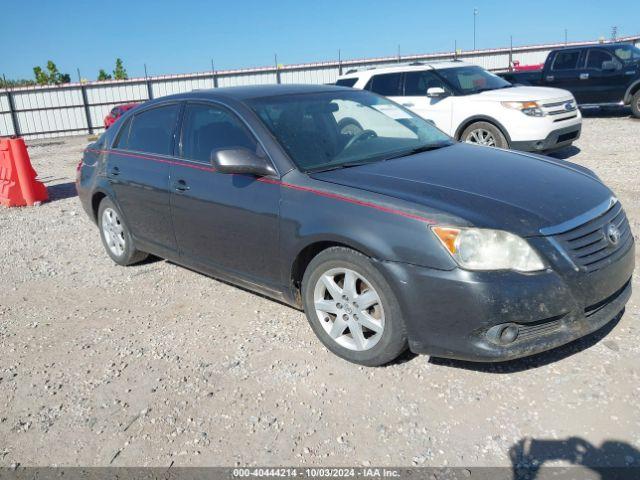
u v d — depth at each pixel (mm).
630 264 3232
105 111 30672
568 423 2736
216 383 3361
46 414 3223
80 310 4637
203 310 4402
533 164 3744
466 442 2686
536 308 2775
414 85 9781
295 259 3514
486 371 3203
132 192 4887
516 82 15938
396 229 3006
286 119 3992
